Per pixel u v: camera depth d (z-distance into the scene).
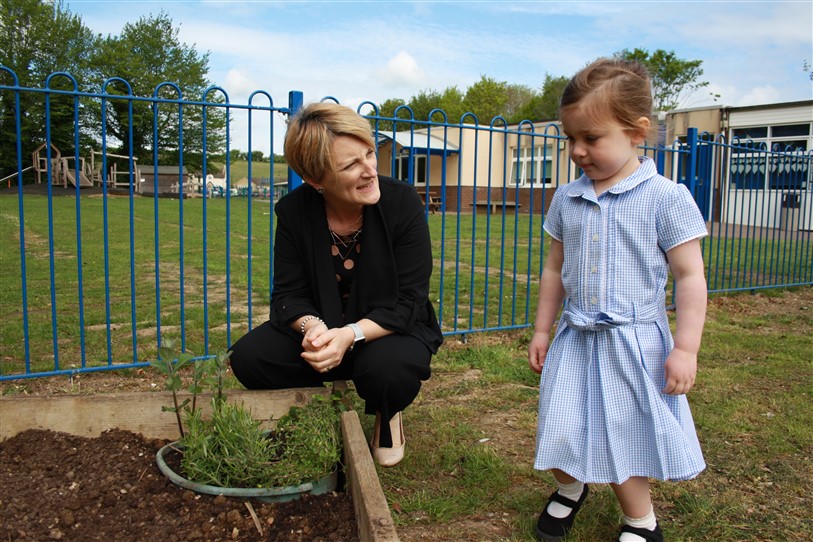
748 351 4.36
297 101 3.82
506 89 57.56
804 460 2.63
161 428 2.08
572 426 1.84
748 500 2.30
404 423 3.01
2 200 22.48
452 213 21.84
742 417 3.10
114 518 1.65
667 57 33.88
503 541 2.03
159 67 42.31
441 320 4.79
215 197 35.56
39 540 1.54
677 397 1.82
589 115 1.75
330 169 2.02
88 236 11.90
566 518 2.03
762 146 7.05
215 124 36.75
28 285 6.62
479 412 3.17
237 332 4.70
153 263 8.54
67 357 4.02
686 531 2.08
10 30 36.03
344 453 1.89
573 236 1.92
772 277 8.02
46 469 1.86
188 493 1.76
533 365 2.08
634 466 1.80
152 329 4.80
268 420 2.12
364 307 2.29
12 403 2.00
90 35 39.22
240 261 8.90
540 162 22.08
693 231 1.74
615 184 1.84
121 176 33.91
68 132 32.38
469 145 22.89
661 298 1.85
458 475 2.48
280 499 1.75
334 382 2.23
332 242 2.31
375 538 1.34
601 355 1.83
